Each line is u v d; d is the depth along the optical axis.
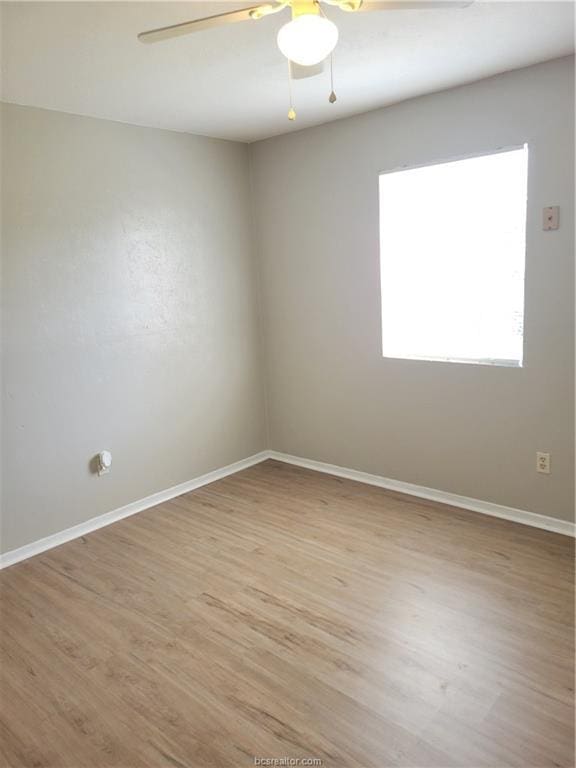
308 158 3.73
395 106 3.25
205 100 2.93
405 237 3.39
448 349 3.33
